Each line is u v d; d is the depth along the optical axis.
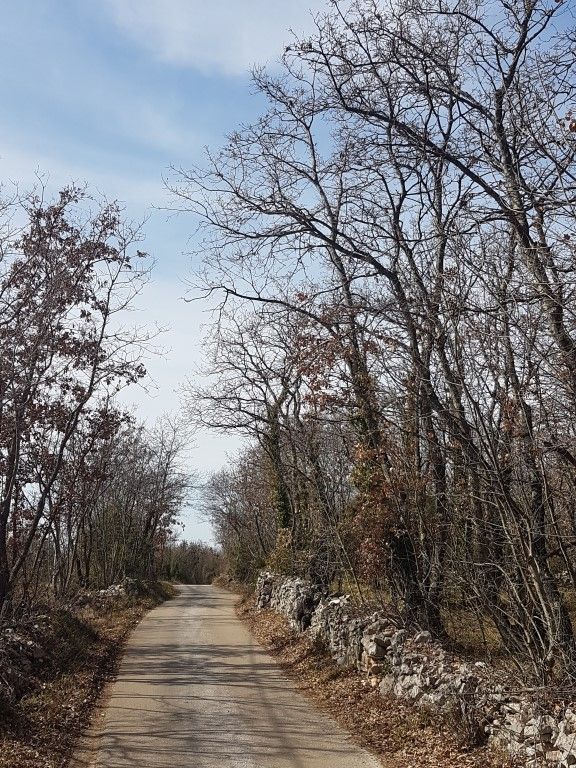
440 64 13.28
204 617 29.11
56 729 10.70
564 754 7.45
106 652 18.33
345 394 16.03
